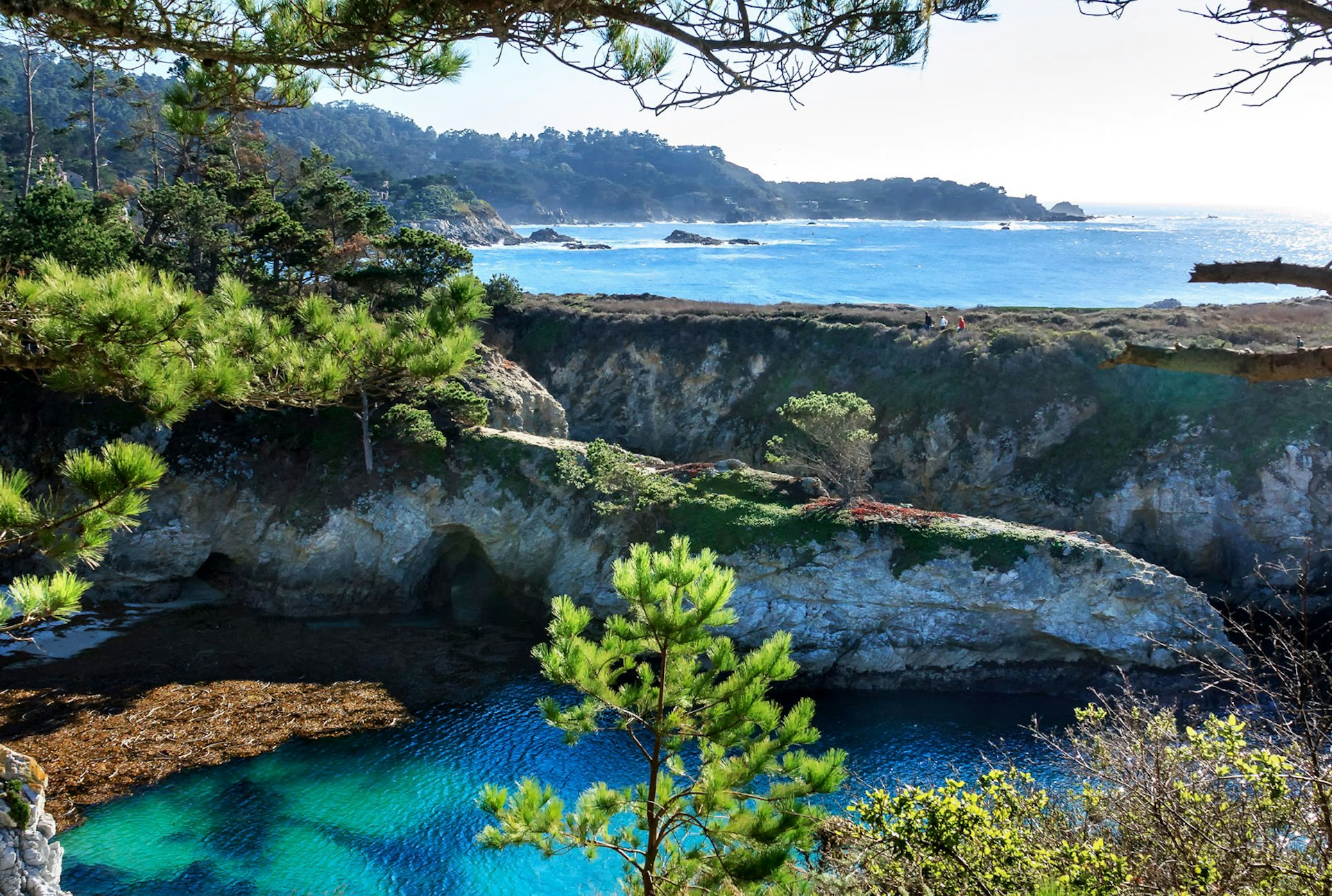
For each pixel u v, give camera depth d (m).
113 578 47.38
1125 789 10.11
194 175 86.75
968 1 7.78
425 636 46.44
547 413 65.69
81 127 168.50
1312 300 78.44
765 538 45.72
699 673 13.43
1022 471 60.22
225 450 49.75
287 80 11.07
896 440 64.88
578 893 27.09
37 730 35.03
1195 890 8.34
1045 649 43.38
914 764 35.56
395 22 9.13
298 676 41.12
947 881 10.66
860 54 8.16
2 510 10.34
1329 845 7.62
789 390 71.81
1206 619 42.41
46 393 48.31
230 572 49.94
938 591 43.59
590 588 48.41
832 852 12.27
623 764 34.34
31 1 8.55
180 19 9.84
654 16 8.29
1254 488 51.38
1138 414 57.88
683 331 76.94
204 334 12.63
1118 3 5.61
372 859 28.41
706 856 12.66
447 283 14.30
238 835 29.41
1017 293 151.50
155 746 34.41
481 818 30.77
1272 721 9.22
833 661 43.38
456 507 50.03
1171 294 148.38
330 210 74.44
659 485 49.00
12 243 51.06
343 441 51.03
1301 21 5.29
